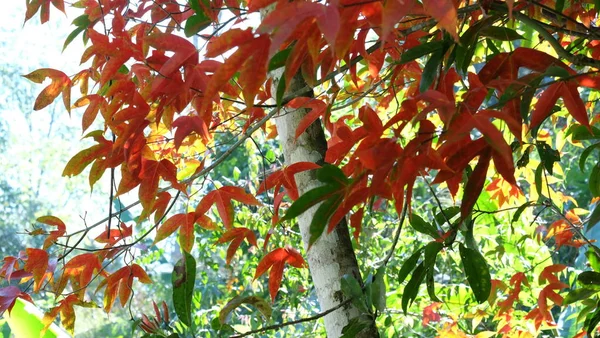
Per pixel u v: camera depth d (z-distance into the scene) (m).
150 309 11.00
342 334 2.12
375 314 2.13
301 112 2.32
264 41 1.62
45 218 2.36
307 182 2.29
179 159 2.88
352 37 1.63
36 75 2.32
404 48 2.18
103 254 2.40
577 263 4.41
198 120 1.97
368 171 1.75
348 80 2.73
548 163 2.28
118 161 2.11
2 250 14.91
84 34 2.47
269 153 4.42
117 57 2.05
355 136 1.92
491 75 1.87
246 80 1.63
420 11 1.81
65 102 2.36
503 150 1.66
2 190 15.09
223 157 2.21
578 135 2.25
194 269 2.00
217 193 2.22
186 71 1.95
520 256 3.73
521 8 2.04
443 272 4.55
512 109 1.90
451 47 1.97
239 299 2.03
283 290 4.50
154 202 2.17
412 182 1.76
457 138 1.67
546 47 2.83
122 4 2.51
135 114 2.01
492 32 1.94
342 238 2.28
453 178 1.84
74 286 2.45
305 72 1.80
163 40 1.92
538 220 3.69
